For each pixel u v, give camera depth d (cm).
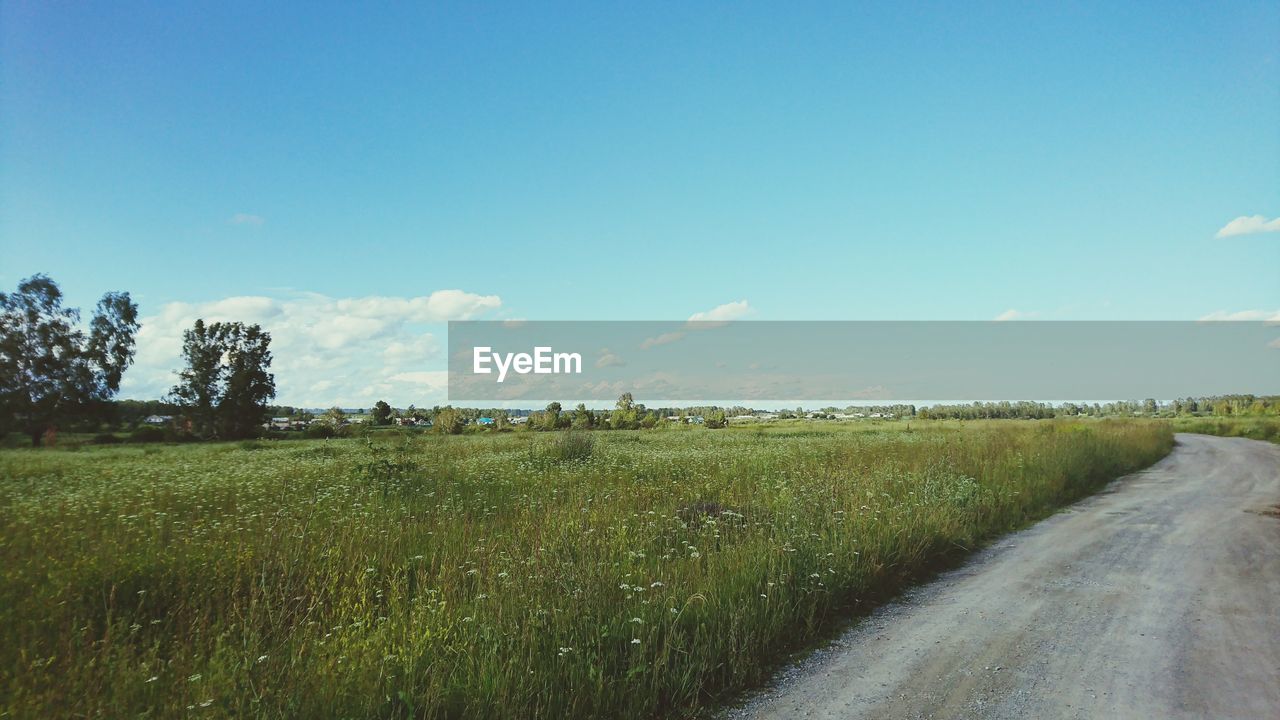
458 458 1895
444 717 379
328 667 400
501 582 576
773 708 429
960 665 497
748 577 604
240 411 6519
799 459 1766
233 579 617
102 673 416
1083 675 475
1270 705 423
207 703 348
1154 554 877
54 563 665
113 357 6644
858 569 687
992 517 1070
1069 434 2353
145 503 1114
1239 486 1658
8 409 6056
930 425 4756
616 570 614
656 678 426
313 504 1018
